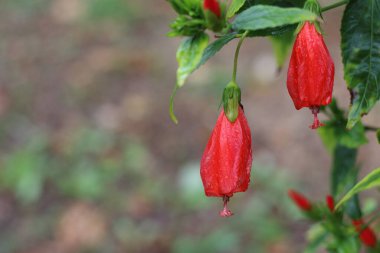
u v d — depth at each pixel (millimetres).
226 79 1929
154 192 1619
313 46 440
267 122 1784
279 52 566
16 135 1804
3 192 1638
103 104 1916
